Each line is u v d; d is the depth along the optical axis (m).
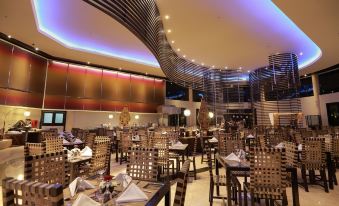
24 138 7.48
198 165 6.29
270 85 11.44
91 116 10.88
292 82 10.03
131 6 5.45
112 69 11.20
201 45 9.35
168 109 13.01
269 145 4.98
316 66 11.39
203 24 7.39
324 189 4.14
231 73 14.02
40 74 8.96
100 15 5.63
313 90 13.39
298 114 10.27
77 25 6.34
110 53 9.08
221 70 13.83
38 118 9.12
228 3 6.12
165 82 13.65
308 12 5.75
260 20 7.03
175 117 14.30
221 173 5.30
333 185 4.42
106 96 11.05
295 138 5.73
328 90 12.65
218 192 3.69
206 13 6.67
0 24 6.16
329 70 12.12
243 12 6.56
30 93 8.45
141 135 6.12
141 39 6.05
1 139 6.89
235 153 3.67
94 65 10.55
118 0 4.99
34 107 8.64
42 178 1.98
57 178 2.12
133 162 2.47
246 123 14.05
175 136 6.23
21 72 8.05
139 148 2.50
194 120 15.34
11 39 7.35
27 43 7.72
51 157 2.10
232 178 3.36
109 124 11.38
